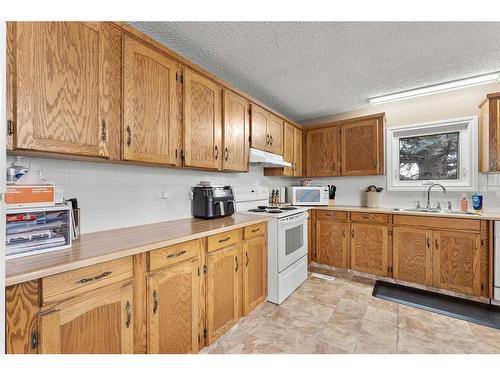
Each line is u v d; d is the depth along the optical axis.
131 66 1.32
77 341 0.93
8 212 0.93
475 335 1.71
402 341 1.65
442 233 2.36
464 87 2.47
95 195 1.50
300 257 2.64
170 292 1.30
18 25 0.92
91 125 1.15
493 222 2.13
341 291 2.46
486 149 2.39
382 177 3.18
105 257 1.00
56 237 1.08
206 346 1.53
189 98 1.69
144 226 1.71
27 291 0.82
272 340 1.68
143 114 1.39
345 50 1.81
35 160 1.25
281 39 1.67
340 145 3.23
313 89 2.56
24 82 0.93
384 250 2.69
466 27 1.53
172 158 1.57
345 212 2.96
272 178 3.46
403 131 3.01
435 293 2.40
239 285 1.87
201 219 2.05
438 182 2.82
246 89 2.56
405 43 1.72
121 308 1.08
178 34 1.60
